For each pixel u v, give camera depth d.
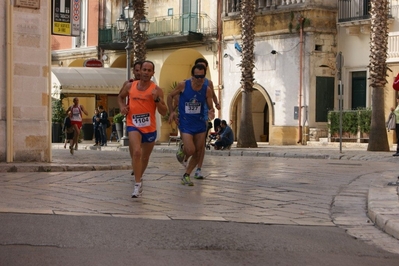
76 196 11.98
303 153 28.47
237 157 27.17
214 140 34.59
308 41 38.38
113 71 43.91
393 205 10.97
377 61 30.59
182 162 16.69
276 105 39.91
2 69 18.00
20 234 8.23
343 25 38.16
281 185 14.72
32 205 10.66
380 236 9.25
